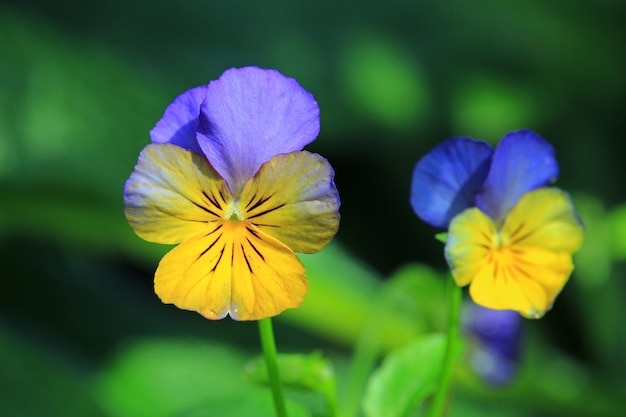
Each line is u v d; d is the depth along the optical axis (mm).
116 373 511
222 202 289
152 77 622
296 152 286
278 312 286
